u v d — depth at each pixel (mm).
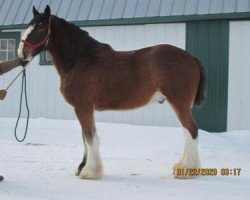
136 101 6422
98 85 6379
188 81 6289
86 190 5660
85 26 11719
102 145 9305
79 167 6613
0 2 12992
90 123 6395
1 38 12695
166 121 10992
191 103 6391
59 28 6504
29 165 7309
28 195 5348
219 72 10500
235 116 10375
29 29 6348
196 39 10727
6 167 7125
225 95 10445
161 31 11078
